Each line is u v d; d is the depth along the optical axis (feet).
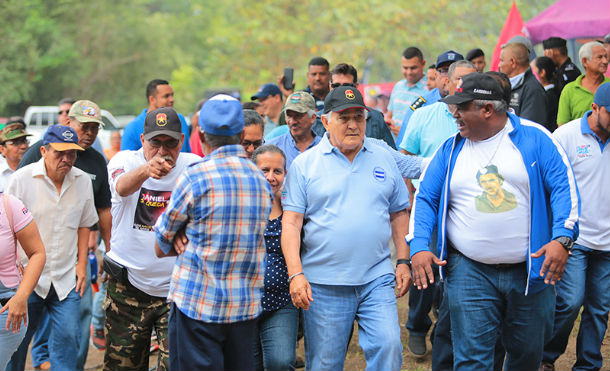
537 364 15.19
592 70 22.44
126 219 15.99
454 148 14.85
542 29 33.73
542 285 14.44
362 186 14.82
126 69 146.72
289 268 14.32
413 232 14.94
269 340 15.29
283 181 15.51
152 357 22.61
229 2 149.69
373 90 42.39
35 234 16.10
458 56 21.20
